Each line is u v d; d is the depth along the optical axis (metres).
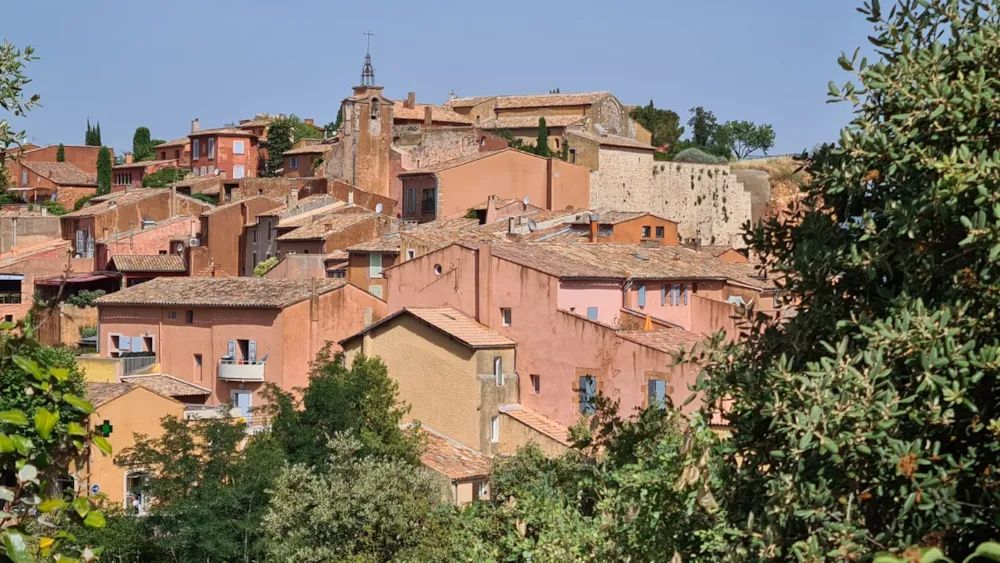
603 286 50.09
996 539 10.82
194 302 64.25
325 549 30.44
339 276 73.31
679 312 54.84
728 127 143.12
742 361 13.79
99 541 35.69
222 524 37.69
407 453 42.72
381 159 96.31
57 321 77.81
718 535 13.39
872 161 12.48
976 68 12.16
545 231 67.38
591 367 45.84
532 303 47.81
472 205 82.12
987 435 11.21
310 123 142.75
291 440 43.00
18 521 9.28
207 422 41.66
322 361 50.41
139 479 43.88
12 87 16.67
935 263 11.77
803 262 13.27
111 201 99.56
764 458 12.99
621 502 18.02
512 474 31.86
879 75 12.29
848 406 10.94
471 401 46.38
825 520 11.36
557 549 20.25
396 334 48.78
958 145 12.04
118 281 86.25
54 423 9.26
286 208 86.06
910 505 10.57
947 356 10.88
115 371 58.50
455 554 28.05
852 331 12.62
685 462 13.54
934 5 12.57
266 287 65.00
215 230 86.75
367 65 98.12
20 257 91.00
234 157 121.06
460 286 50.47
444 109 108.88
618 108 109.25
